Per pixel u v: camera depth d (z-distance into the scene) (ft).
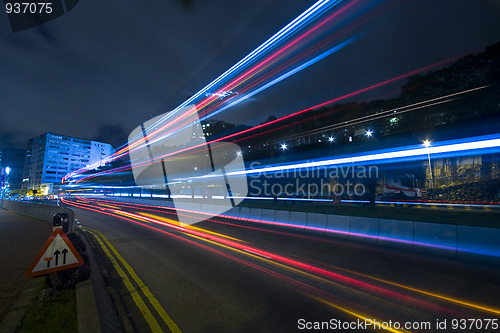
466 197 61.67
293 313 12.94
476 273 19.76
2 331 9.98
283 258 23.93
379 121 72.84
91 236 36.86
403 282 17.54
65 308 12.16
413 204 65.31
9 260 21.65
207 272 19.70
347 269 20.54
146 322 12.17
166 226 47.62
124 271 20.20
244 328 11.48
